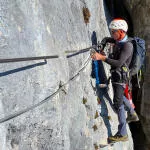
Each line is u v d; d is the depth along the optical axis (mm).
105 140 5961
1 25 3320
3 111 3203
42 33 4062
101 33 6820
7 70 3305
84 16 6027
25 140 3631
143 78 8352
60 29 4730
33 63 3758
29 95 3643
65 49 4715
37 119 3789
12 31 3467
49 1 4535
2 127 3195
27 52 3654
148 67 8234
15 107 3395
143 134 8961
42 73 3908
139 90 8508
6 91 3271
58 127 4246
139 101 8641
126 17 8453
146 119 8586
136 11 8148
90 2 6371
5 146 3240
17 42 3518
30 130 3707
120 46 5473
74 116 4918
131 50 5387
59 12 4836
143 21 8133
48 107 4000
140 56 5535
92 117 5621
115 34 5430
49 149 4078
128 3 8133
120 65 5320
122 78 5527
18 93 3451
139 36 8250
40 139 3920
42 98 3891
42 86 3893
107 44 6121
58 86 4297
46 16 4309
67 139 4531
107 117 6211
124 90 5867
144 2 7996
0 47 3252
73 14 5480
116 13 8312
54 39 4414
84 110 5363
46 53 4059
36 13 4012
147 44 8141
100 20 6969
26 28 3729
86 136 5285
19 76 3480
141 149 9000
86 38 5844
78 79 5199
